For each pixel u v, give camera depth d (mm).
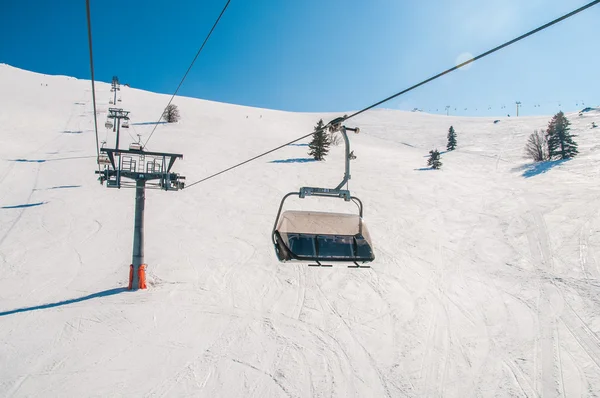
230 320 13680
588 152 42094
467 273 17797
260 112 102500
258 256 20641
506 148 57000
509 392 9672
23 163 37719
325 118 101188
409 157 53188
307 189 7922
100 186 32656
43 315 13680
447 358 11273
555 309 13758
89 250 20812
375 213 27688
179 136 56406
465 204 28688
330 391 9828
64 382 9883
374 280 17391
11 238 21859
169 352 11484
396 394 9742
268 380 10211
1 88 83625
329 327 13211
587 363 10617
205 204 29469
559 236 20359
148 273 18125
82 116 66250
